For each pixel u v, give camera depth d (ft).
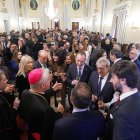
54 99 8.70
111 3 37.19
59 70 11.63
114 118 3.72
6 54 15.83
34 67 10.14
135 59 10.30
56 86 7.18
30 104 5.24
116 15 32.63
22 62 8.90
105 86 7.59
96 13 50.14
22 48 19.63
